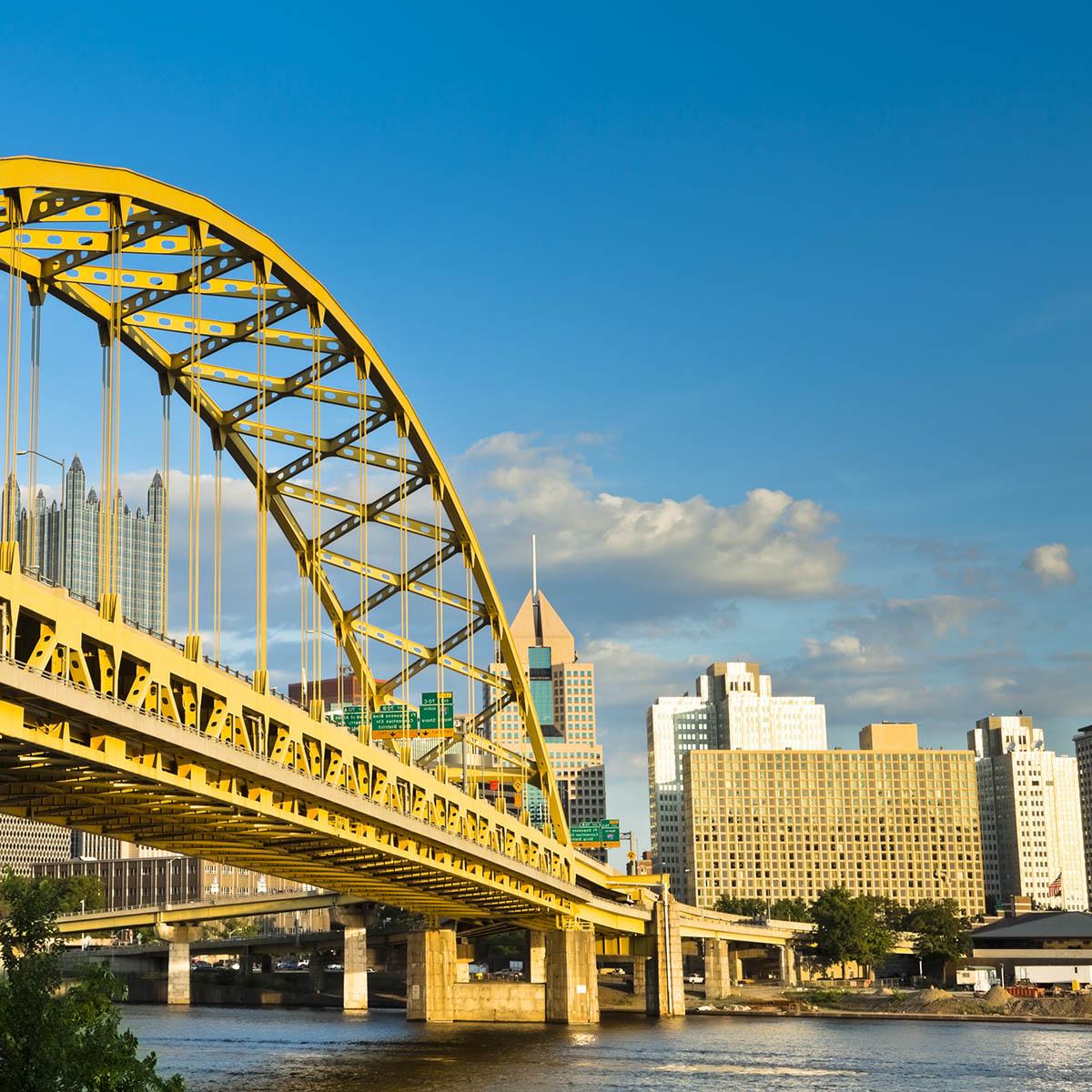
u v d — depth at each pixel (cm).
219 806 7669
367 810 9106
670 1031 16500
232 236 7775
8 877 6712
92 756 6147
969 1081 11288
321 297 9119
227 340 9106
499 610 14062
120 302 7700
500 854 12606
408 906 15700
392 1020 19162
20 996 5138
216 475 9394
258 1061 12838
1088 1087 10912
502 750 15225
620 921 19412
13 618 5459
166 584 7288
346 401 10912
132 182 6781
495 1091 10506
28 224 6544
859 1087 10856
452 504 12638
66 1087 5062
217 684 7169
